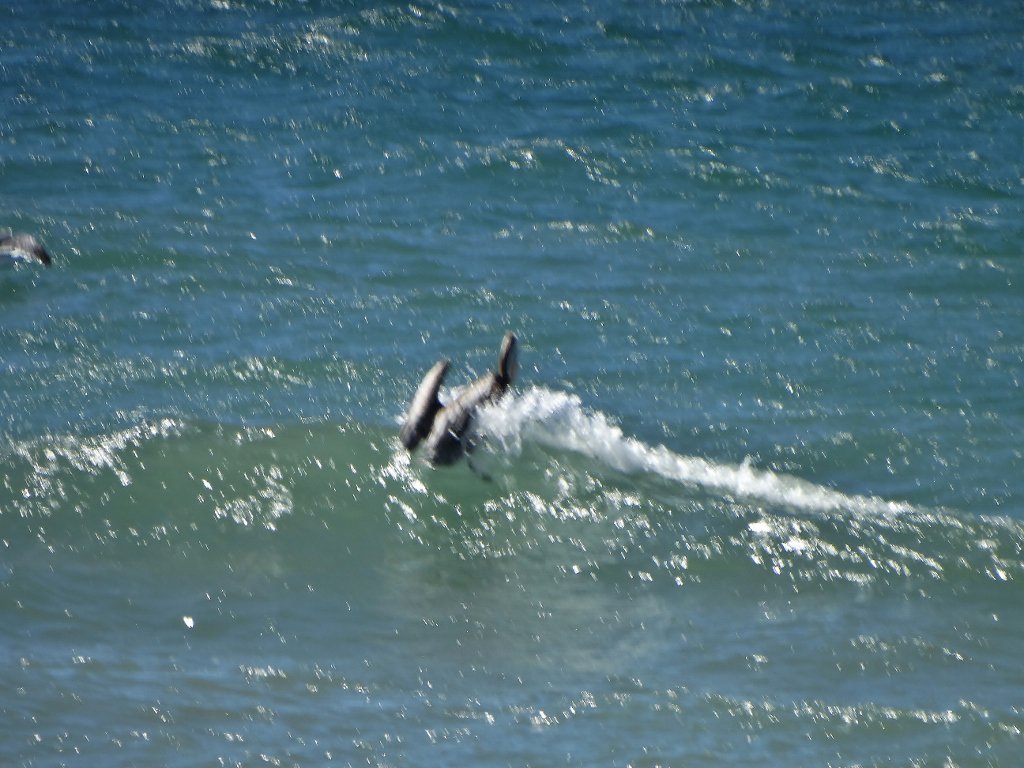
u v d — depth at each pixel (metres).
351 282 71.44
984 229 80.06
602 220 80.50
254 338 64.88
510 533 50.34
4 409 57.09
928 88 102.94
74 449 54.06
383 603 45.78
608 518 51.19
